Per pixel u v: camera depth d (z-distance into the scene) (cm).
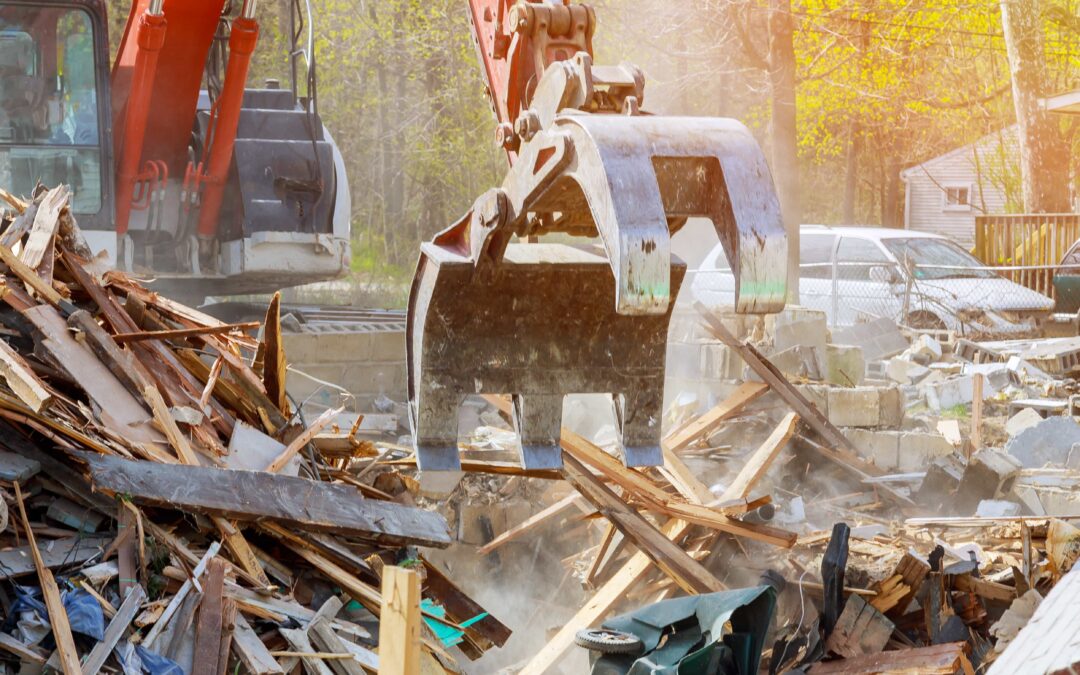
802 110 5266
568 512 1182
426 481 934
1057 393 2045
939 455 1462
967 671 838
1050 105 3238
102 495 793
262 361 1107
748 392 1395
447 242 760
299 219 1769
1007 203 5466
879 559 1064
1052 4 4212
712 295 2889
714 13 3244
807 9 3881
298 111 1836
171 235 1777
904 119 5312
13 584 723
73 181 1612
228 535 805
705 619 775
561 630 968
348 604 838
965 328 2789
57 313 927
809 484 1361
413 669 547
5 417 808
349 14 5403
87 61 1602
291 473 920
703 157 593
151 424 876
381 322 1994
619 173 571
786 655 897
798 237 2748
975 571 1005
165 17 1578
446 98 5262
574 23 746
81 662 678
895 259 2931
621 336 754
